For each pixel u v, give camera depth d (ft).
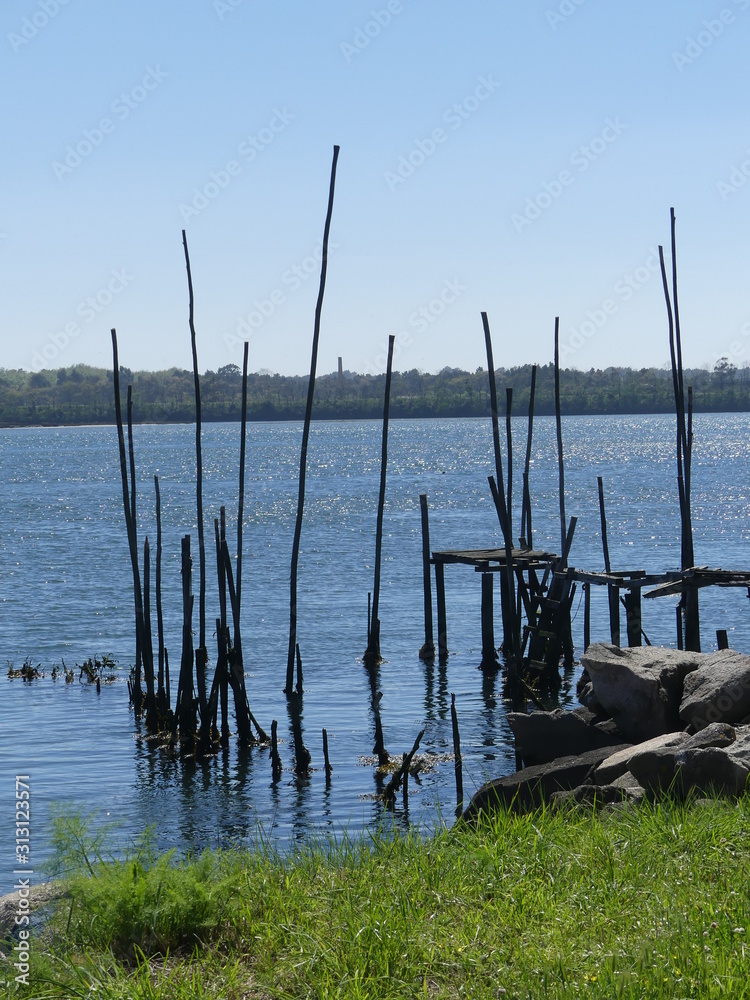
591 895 31.45
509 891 32.14
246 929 30.42
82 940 30.09
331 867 35.99
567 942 28.22
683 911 29.66
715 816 37.22
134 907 30.68
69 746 80.94
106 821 62.75
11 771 74.69
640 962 26.25
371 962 27.48
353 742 81.30
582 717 65.00
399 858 36.19
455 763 69.00
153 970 28.55
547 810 43.27
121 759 77.56
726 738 45.91
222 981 27.37
